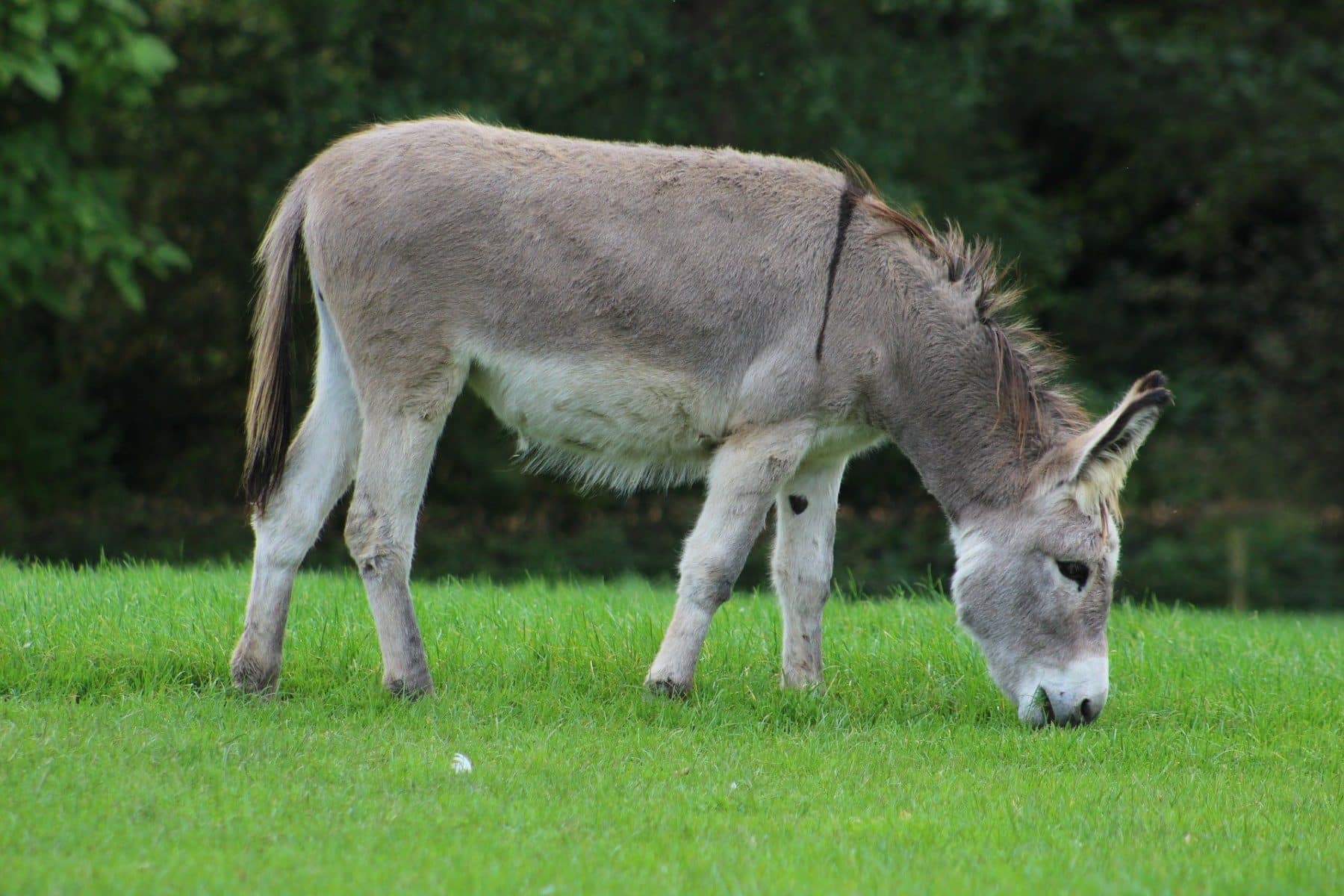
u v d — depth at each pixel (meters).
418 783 16.64
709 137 57.19
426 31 54.22
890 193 54.56
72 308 56.34
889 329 21.09
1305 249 67.25
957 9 60.00
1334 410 64.62
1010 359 21.56
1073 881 14.14
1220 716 22.83
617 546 57.00
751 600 30.89
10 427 56.66
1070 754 19.80
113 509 58.78
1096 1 71.12
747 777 17.81
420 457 20.22
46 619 22.42
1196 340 70.44
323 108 52.94
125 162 57.50
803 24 54.75
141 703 19.34
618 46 54.34
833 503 22.61
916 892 13.66
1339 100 66.25
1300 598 59.62
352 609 25.92
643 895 13.34
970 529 21.64
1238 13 70.88
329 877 13.52
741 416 20.91
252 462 20.28
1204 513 64.12
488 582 34.59
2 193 44.72
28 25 40.72
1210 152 70.38
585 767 17.78
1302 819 17.12
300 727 18.91
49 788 15.46
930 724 21.53
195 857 13.90
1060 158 74.88
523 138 20.95
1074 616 21.05
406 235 19.95
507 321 20.31
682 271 20.59
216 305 60.41
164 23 55.59
